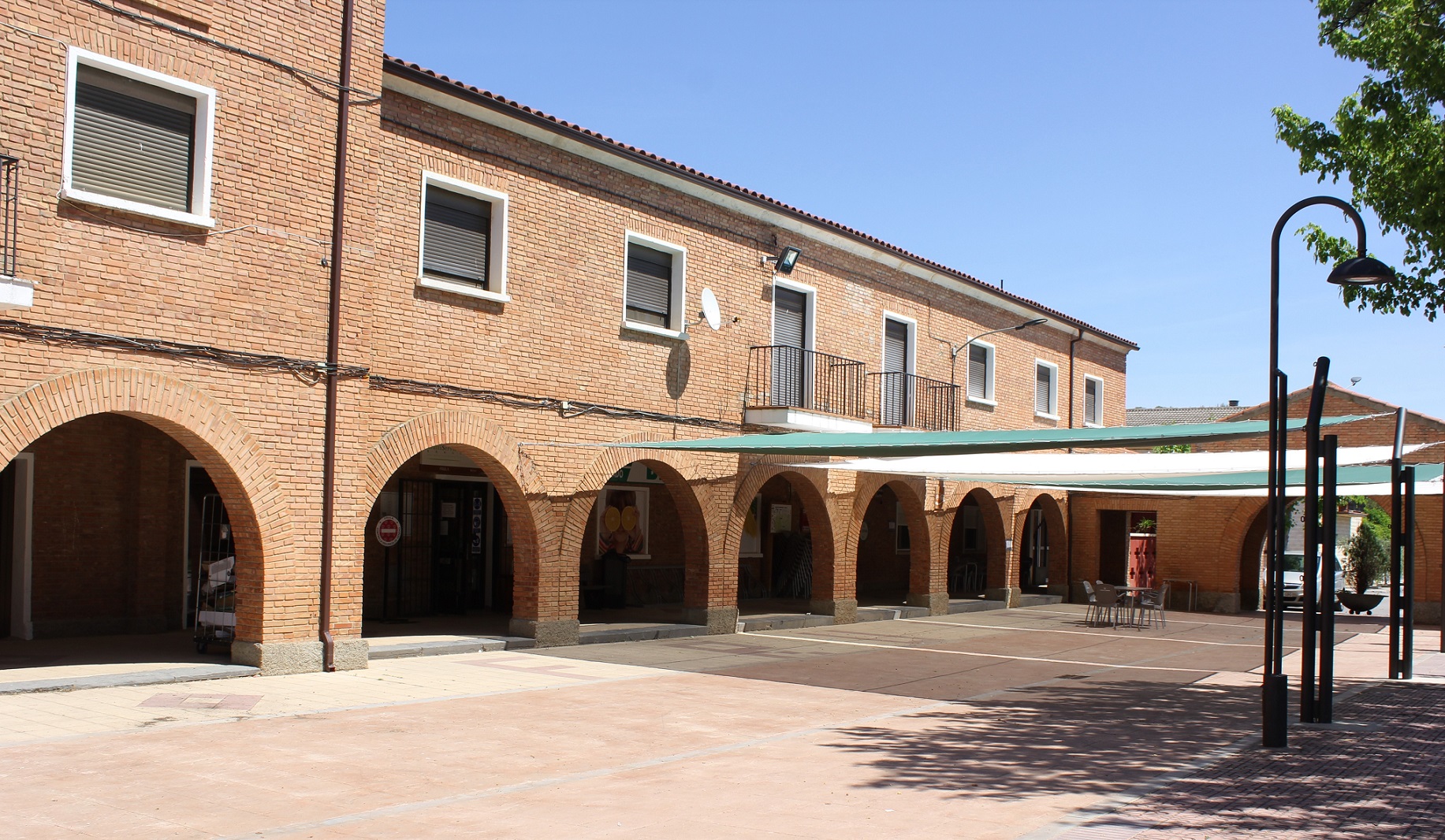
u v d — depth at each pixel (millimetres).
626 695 11898
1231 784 8070
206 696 10742
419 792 7453
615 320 16625
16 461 14531
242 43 11812
